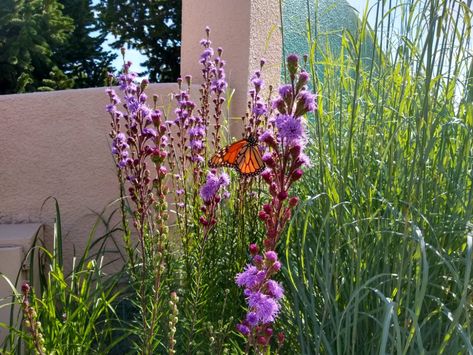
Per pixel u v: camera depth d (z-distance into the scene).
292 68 1.76
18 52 13.95
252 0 4.63
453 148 2.59
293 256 2.71
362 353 2.31
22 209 4.08
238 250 2.92
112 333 3.17
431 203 2.36
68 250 4.12
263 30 4.80
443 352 2.10
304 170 2.96
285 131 1.76
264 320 1.64
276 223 1.81
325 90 3.10
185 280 2.80
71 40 17.84
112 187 4.15
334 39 5.39
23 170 4.07
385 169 2.55
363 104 2.78
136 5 18.75
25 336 2.36
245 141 2.44
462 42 2.47
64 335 2.53
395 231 2.32
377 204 2.60
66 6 18.00
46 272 3.89
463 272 2.31
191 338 2.39
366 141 2.74
